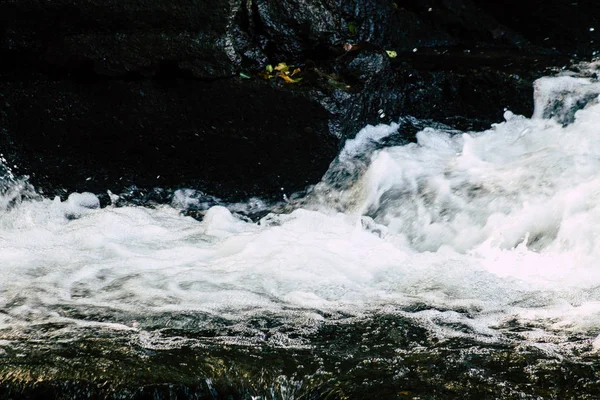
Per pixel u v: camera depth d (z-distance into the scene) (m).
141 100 11.61
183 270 9.37
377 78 12.10
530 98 12.80
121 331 7.74
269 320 7.93
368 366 6.90
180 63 11.23
